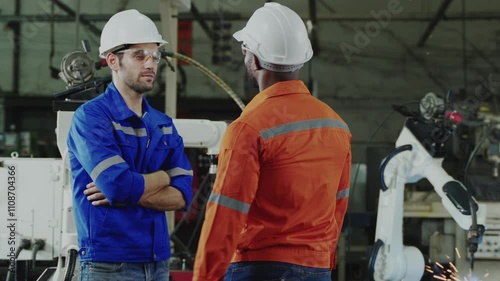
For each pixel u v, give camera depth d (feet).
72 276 8.31
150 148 7.16
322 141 5.96
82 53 9.18
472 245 10.34
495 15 25.22
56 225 9.16
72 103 8.68
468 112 15.29
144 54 7.11
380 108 26.00
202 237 5.66
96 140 6.70
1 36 26.68
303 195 5.82
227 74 26.09
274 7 6.36
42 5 26.55
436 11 25.35
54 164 9.12
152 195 6.91
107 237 6.71
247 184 5.61
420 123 11.43
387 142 25.85
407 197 13.80
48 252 9.23
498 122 14.26
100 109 6.91
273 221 5.84
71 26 26.53
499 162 14.24
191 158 21.66
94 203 6.69
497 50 25.45
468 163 12.30
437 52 25.75
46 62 26.66
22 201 9.15
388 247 11.23
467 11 25.48
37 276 11.48
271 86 6.05
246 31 6.27
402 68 25.94
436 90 25.80
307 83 26.05
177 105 25.98
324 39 26.07
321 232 5.95
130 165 7.00
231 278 5.94
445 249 12.94
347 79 26.11
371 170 16.01
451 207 10.64
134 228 6.81
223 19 25.48
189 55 26.12
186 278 10.43
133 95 7.20
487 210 12.41
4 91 26.73
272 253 5.79
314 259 5.86
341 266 15.19
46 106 26.78
